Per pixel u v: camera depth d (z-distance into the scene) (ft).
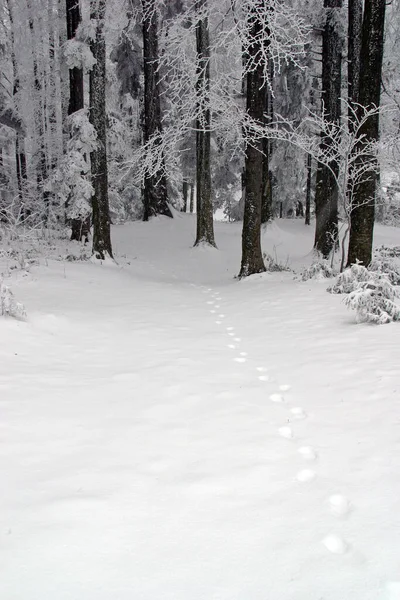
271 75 55.57
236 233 61.26
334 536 6.95
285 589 5.93
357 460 9.38
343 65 56.08
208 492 8.32
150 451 9.92
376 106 27.30
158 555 6.63
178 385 13.96
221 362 16.26
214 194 87.66
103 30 37.76
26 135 58.03
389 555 6.52
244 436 10.62
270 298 27.58
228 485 8.55
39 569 6.31
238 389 13.67
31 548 6.75
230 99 36.27
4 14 58.90
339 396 12.84
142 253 51.16
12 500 7.98
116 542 6.93
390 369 14.28
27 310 21.83
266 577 6.15
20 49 57.47
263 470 9.08
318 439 10.41
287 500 8.04
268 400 12.84
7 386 13.20
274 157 71.97
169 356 16.92
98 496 8.16
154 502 8.00
